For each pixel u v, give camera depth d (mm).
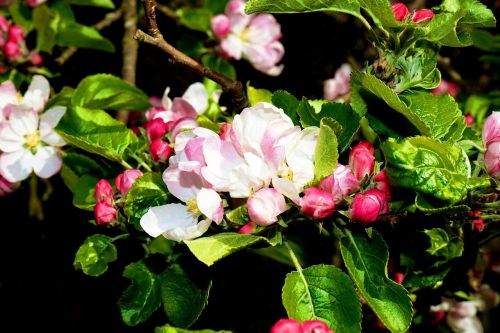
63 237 1053
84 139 748
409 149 636
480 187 633
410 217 662
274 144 646
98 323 1055
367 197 640
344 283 645
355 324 636
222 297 804
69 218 1035
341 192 650
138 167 738
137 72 1053
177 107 778
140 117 927
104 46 935
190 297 687
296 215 658
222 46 963
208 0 996
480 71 1173
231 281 798
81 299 1061
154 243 780
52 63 946
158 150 712
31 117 785
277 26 977
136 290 701
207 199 642
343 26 1137
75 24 916
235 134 648
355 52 1150
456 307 895
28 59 904
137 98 831
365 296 637
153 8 682
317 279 650
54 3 933
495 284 919
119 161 745
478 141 720
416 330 864
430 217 661
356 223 654
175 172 671
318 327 606
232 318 822
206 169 648
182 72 1045
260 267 845
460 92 1163
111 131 749
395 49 672
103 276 999
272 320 840
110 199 707
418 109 681
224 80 728
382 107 694
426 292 802
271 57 976
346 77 1033
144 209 694
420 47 684
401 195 659
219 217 645
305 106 694
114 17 993
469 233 748
